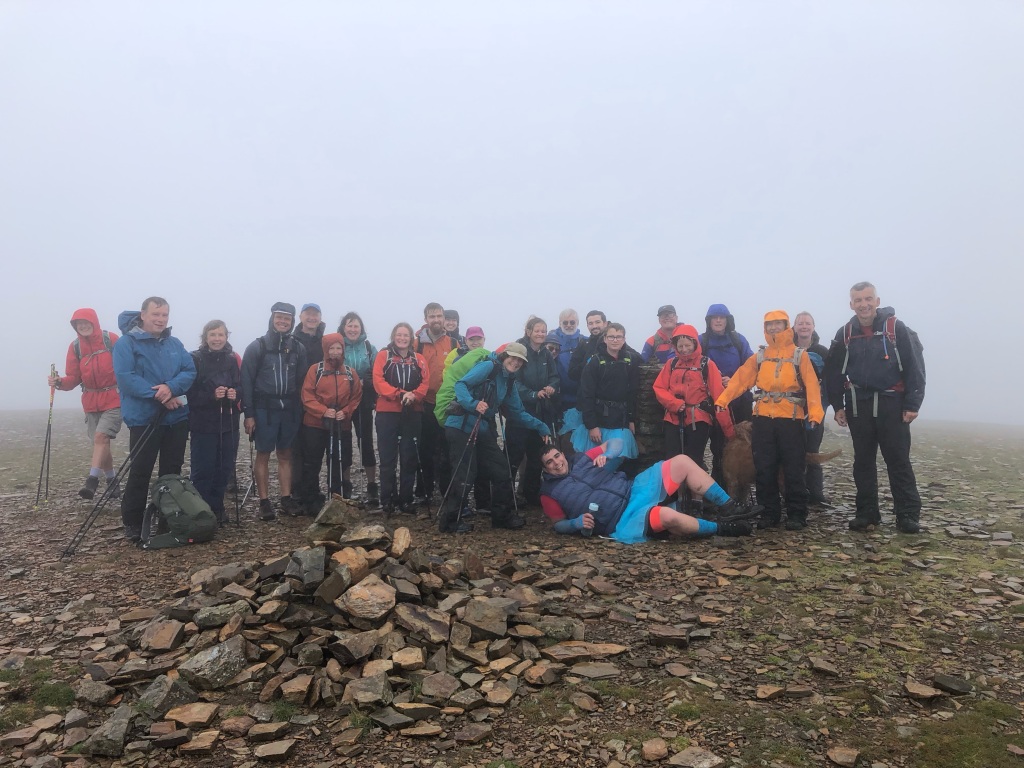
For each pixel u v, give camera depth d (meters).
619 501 7.97
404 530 5.65
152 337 7.89
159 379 7.88
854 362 7.85
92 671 4.38
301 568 5.08
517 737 3.70
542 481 8.54
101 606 5.64
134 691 4.22
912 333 7.70
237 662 4.37
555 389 9.49
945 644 4.68
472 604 4.97
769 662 4.50
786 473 8.03
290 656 4.53
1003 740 3.50
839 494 10.04
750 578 6.18
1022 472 11.63
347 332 9.95
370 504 9.77
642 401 9.11
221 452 8.52
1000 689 4.06
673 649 4.73
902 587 5.77
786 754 3.46
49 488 10.77
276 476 11.74
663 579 6.23
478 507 9.48
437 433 9.74
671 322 10.24
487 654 4.55
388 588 4.94
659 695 4.10
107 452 9.80
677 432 8.79
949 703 3.91
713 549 7.21
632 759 3.46
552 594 5.71
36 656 4.70
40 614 5.49
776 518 8.09
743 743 3.56
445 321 10.80
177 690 4.12
